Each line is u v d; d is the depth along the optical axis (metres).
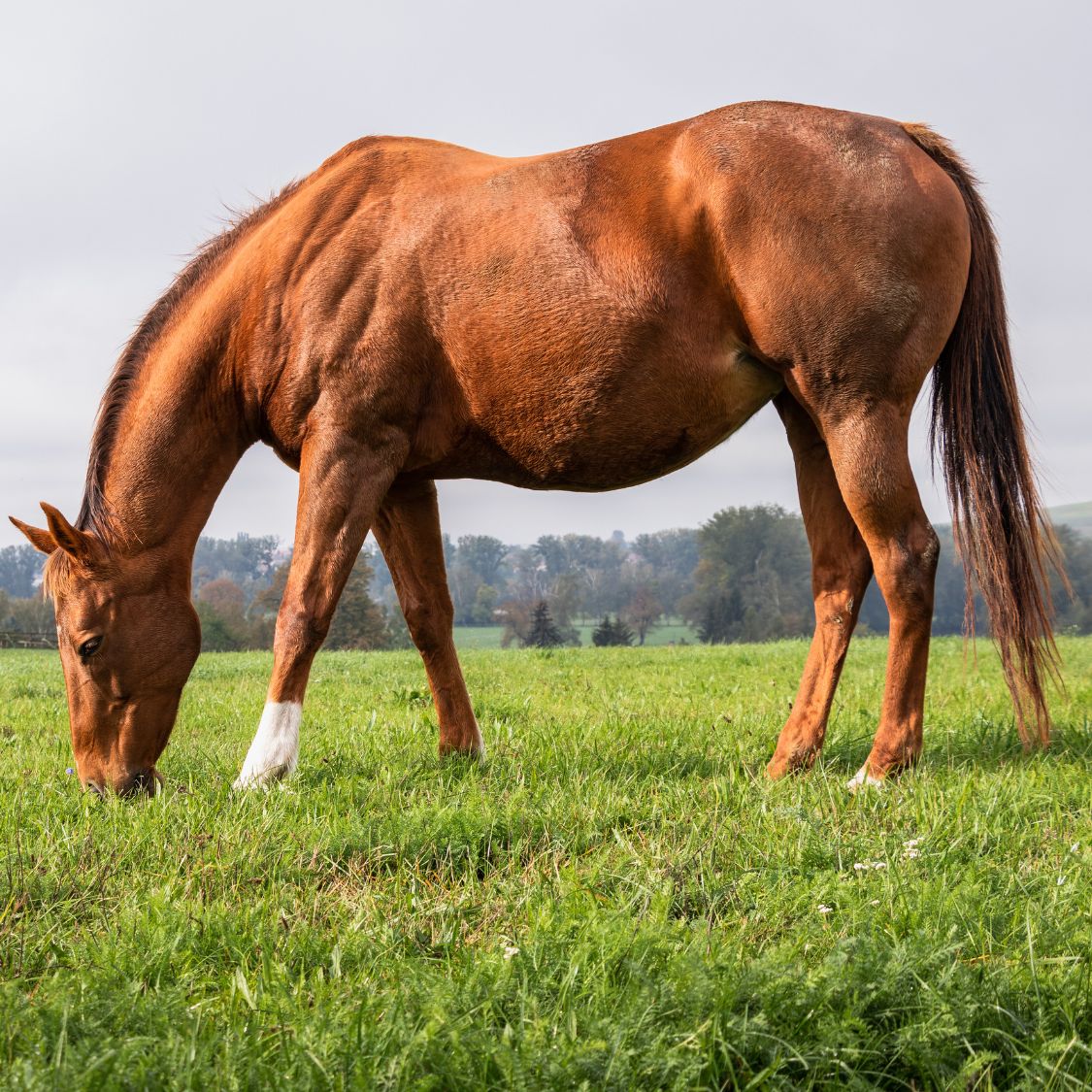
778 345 3.99
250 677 11.27
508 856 3.09
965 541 4.17
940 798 3.47
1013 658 4.08
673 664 12.31
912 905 2.40
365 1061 1.73
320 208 4.40
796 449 4.55
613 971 2.09
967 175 4.20
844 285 3.88
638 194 4.05
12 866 2.86
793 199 3.90
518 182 4.21
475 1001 1.95
